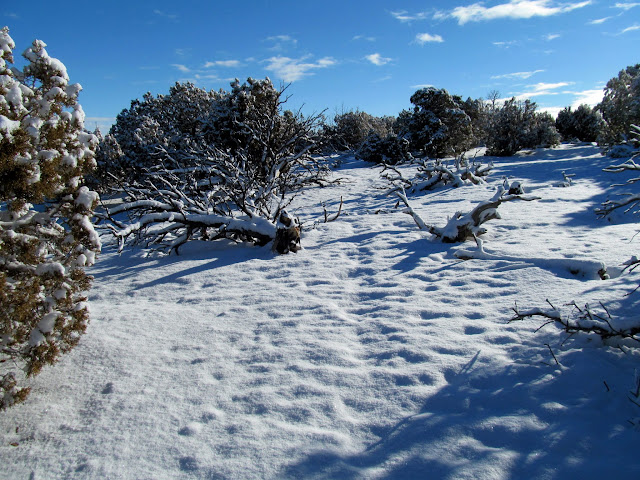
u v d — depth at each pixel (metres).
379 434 2.84
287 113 22.61
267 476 2.53
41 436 3.07
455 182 15.14
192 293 6.41
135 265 8.45
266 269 7.27
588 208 9.66
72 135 3.89
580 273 5.23
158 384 3.68
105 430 3.09
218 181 14.20
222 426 3.04
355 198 15.43
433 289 5.49
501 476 2.37
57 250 3.83
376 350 4.00
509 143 27.33
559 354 3.52
